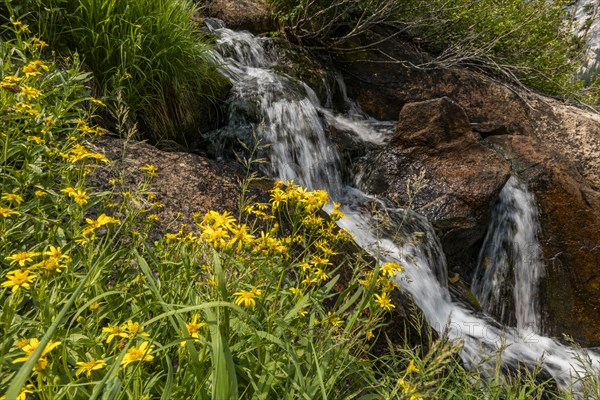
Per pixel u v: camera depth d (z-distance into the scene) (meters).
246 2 7.39
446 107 5.87
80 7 3.75
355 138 6.14
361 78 7.36
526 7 9.18
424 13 7.85
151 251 1.72
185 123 4.60
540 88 9.19
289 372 1.47
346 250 3.26
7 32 3.50
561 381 4.22
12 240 1.73
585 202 6.06
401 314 3.10
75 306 1.45
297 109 5.45
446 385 2.26
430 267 4.74
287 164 5.12
